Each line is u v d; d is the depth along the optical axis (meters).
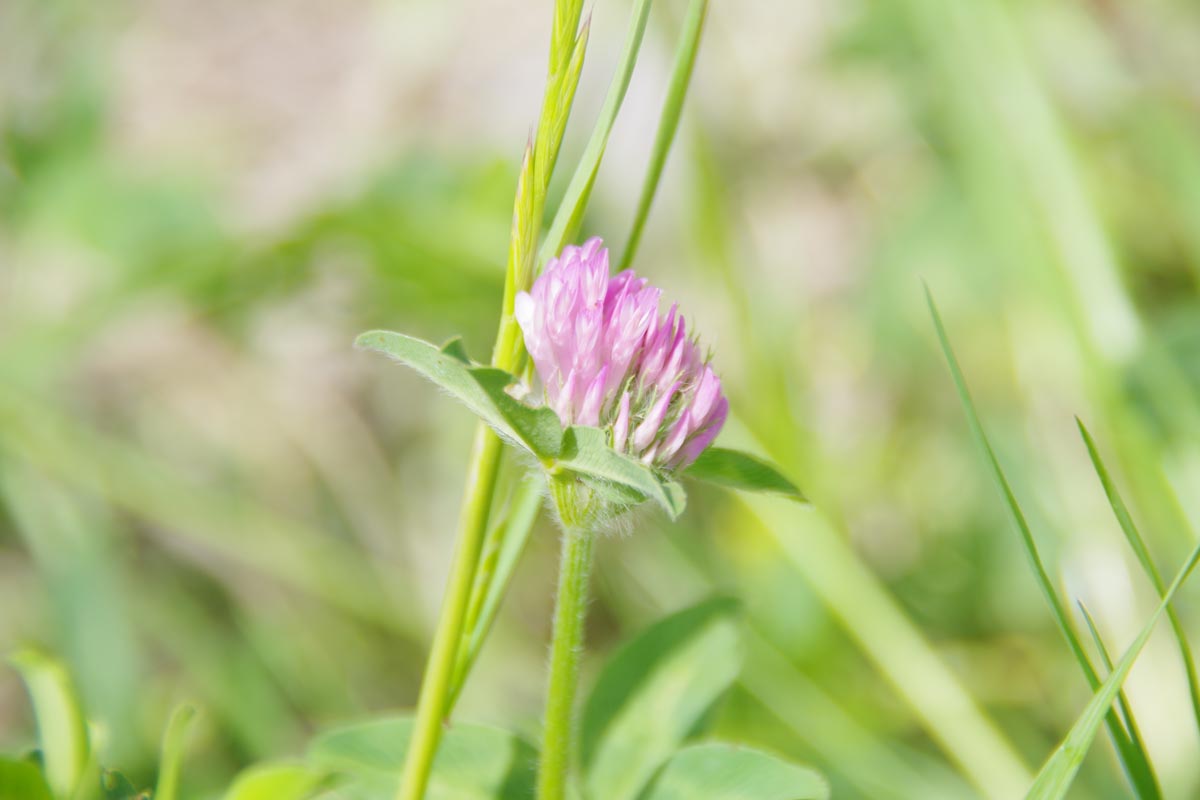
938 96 0.66
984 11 0.59
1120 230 0.66
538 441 0.39
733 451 0.40
